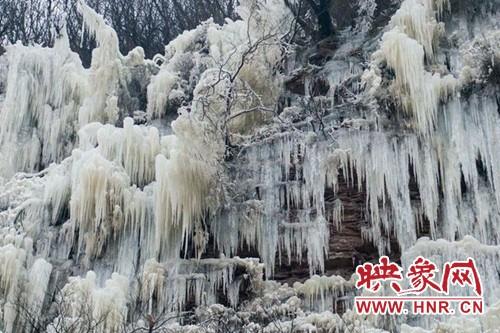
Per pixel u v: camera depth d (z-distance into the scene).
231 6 20.09
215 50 11.95
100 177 9.76
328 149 10.12
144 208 9.91
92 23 12.96
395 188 9.65
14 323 9.12
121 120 12.73
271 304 9.38
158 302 9.48
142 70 13.40
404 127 9.91
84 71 13.45
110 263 9.91
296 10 12.86
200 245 9.70
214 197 9.77
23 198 10.38
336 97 11.40
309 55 12.45
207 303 9.54
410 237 9.47
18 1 21.62
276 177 10.27
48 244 10.09
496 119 9.68
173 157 9.49
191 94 12.44
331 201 9.98
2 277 9.19
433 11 10.78
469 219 9.39
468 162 9.55
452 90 9.86
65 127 12.81
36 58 13.01
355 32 12.39
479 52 9.88
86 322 8.08
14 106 12.52
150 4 21.11
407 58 9.80
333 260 9.73
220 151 10.09
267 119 11.16
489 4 10.84
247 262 9.59
